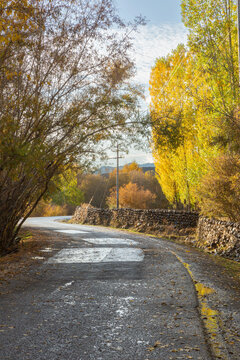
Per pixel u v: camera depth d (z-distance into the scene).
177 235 20.39
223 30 16.20
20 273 9.35
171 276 8.79
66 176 16.36
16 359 3.86
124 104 12.80
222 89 15.98
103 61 12.35
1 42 9.59
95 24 11.79
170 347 4.22
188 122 17.67
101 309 5.88
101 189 75.75
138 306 6.07
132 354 4.02
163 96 25.70
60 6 10.98
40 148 10.45
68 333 4.70
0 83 10.34
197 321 5.21
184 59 24.89
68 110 12.29
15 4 9.17
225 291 7.29
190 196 23.17
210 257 12.72
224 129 12.91
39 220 43.44
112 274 9.10
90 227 29.05
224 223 14.75
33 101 10.88
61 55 11.73
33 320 5.27
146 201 51.09
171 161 25.94
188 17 16.73
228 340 4.50
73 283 8.03
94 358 3.91
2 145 9.43
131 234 21.75
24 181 12.99
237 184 13.12
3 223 13.20
